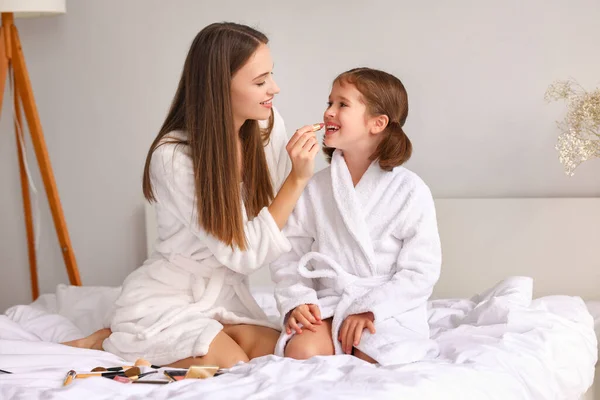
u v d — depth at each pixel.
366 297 1.72
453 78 2.91
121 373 1.56
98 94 3.32
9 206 3.45
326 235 1.85
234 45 1.84
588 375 1.79
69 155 3.39
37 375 1.54
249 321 1.89
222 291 1.92
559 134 2.81
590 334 1.95
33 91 3.39
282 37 3.08
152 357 1.80
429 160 2.96
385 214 1.82
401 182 1.84
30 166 3.40
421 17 2.92
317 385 1.39
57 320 2.20
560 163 2.82
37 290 3.37
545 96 2.68
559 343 1.77
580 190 2.81
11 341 1.77
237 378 1.47
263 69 1.85
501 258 2.79
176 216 1.89
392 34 2.96
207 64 1.84
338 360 1.56
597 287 2.69
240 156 1.95
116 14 3.27
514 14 2.83
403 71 2.96
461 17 2.88
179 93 1.94
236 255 1.82
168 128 1.94
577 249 2.71
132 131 3.31
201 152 1.82
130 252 3.37
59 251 3.43
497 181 2.89
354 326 1.71
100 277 3.41
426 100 2.94
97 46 3.30
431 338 1.84
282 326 1.78
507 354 1.64
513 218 2.77
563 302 2.13
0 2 2.94
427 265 1.77
